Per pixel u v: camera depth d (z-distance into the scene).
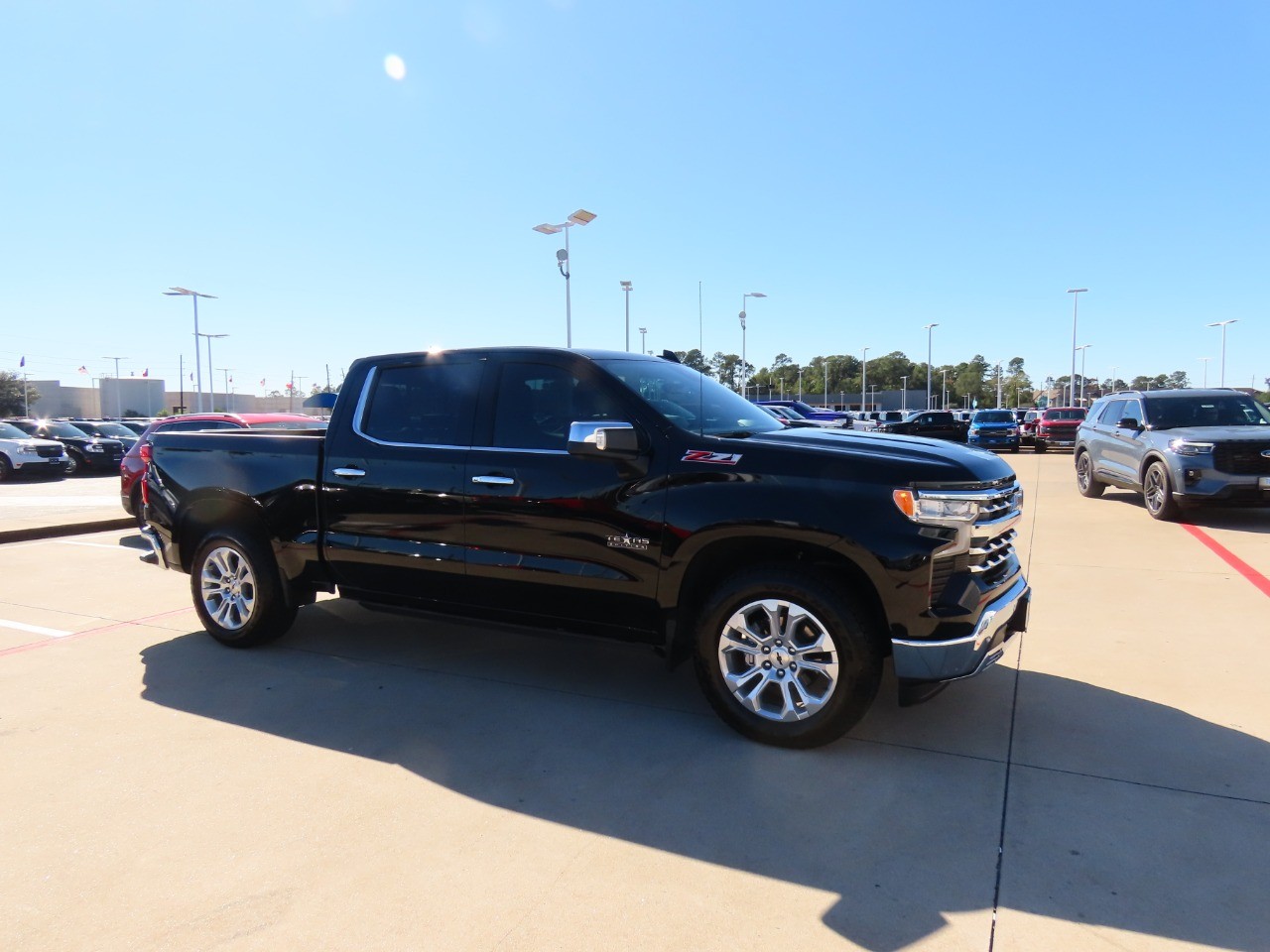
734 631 3.86
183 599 6.92
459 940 2.48
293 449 5.10
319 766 3.67
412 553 4.61
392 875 2.83
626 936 2.50
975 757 3.69
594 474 4.09
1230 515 10.92
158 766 3.68
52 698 4.53
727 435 4.12
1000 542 3.87
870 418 38.00
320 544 4.94
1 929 2.55
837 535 3.55
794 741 3.75
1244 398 11.21
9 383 76.00
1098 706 4.25
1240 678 4.63
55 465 22.45
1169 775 3.49
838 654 3.61
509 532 4.31
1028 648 5.22
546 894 2.71
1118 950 2.42
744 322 33.88
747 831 3.09
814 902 2.66
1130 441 11.41
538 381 4.43
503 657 5.21
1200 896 2.67
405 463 4.65
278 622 5.30
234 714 4.29
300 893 2.72
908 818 3.17
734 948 2.44
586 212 18.12
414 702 4.43
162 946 2.46
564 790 3.42
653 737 3.95
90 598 6.96
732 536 3.77
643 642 4.13
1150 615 5.95
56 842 3.05
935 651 3.47
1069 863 2.86
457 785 3.47
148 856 2.95
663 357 5.07
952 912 2.60
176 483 5.49
